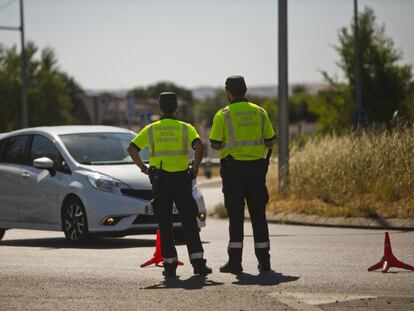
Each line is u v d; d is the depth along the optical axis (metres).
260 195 25.69
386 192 45.19
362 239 35.03
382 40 96.81
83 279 24.42
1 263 28.47
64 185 35.50
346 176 47.53
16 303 20.81
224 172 25.69
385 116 96.50
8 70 139.50
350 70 95.94
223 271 25.45
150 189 34.53
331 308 19.14
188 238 25.11
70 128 38.19
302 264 26.89
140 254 30.56
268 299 20.44
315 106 97.81
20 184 37.41
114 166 35.59
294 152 52.38
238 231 25.41
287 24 52.97
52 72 141.75
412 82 97.25
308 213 45.66
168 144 25.25
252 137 25.59
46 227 36.41
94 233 34.28
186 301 20.50
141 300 20.78
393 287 21.95
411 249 30.64
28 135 38.28
